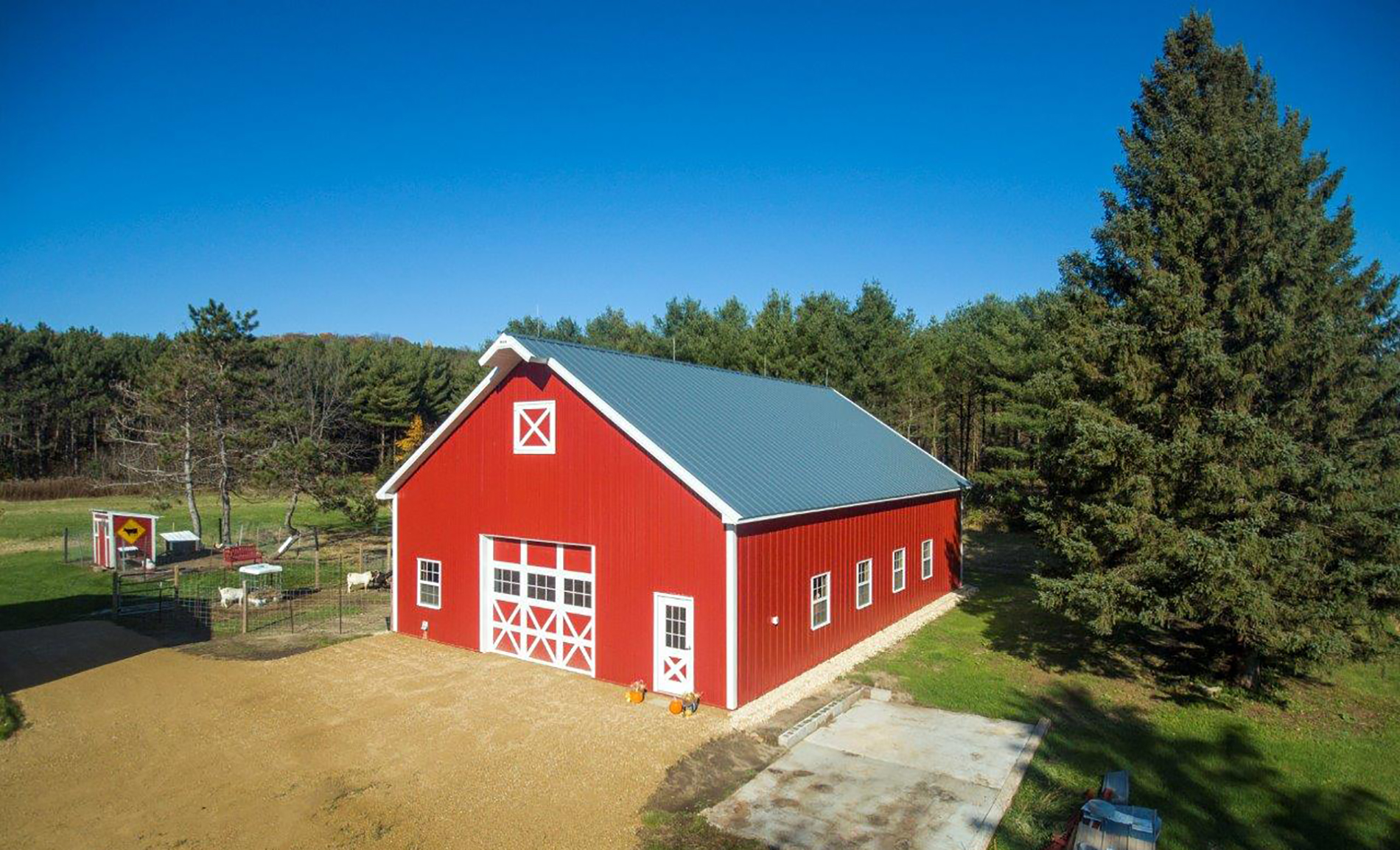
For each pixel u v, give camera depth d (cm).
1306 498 1418
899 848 959
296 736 1291
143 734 1294
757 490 1562
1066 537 1597
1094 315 1772
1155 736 1378
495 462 1805
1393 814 1129
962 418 5225
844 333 4597
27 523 4153
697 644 1465
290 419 3192
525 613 1761
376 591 2562
